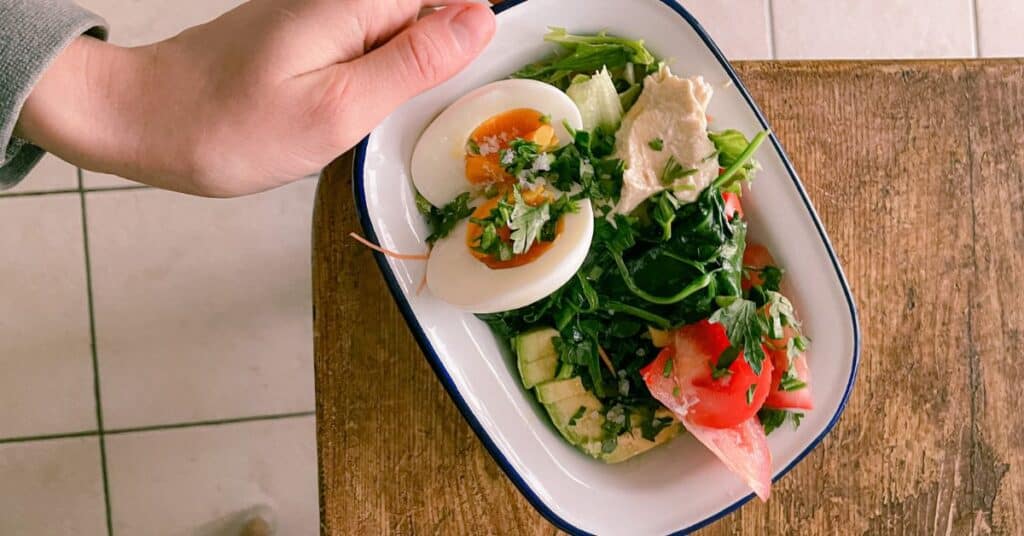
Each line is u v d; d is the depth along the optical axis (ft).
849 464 1.12
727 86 1.00
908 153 1.13
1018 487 1.15
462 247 0.95
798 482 1.12
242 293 1.70
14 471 1.66
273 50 0.86
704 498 1.01
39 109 0.86
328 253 1.03
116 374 1.68
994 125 1.15
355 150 0.93
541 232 0.96
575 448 1.03
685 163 0.99
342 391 1.03
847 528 1.12
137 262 1.68
